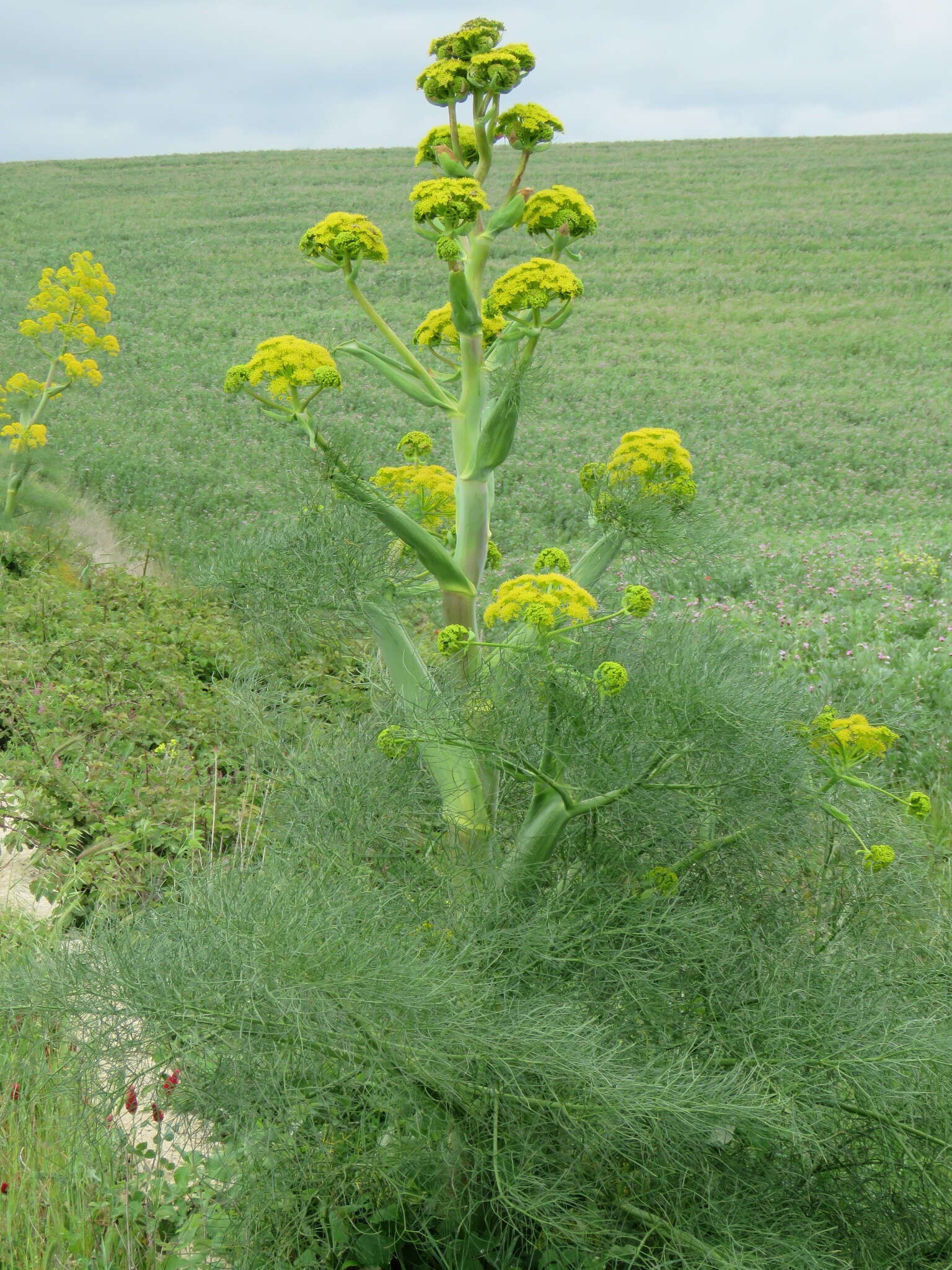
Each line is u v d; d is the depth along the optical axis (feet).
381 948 7.86
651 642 10.15
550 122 9.45
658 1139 7.55
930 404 70.69
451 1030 7.47
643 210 130.62
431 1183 8.33
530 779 9.15
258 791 17.19
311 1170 8.09
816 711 10.12
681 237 119.65
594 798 9.16
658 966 8.80
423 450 11.00
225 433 56.70
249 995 7.27
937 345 85.61
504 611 8.79
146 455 50.11
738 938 9.11
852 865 10.18
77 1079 8.09
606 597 11.37
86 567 28.76
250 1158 8.29
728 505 48.26
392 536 10.23
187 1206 9.64
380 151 176.55
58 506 33.45
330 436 9.23
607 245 116.67
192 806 17.31
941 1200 8.35
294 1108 8.04
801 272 106.42
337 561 9.67
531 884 9.29
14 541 30.19
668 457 10.06
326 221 9.29
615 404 68.49
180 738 20.10
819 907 10.31
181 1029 7.44
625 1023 8.74
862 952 9.68
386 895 9.31
